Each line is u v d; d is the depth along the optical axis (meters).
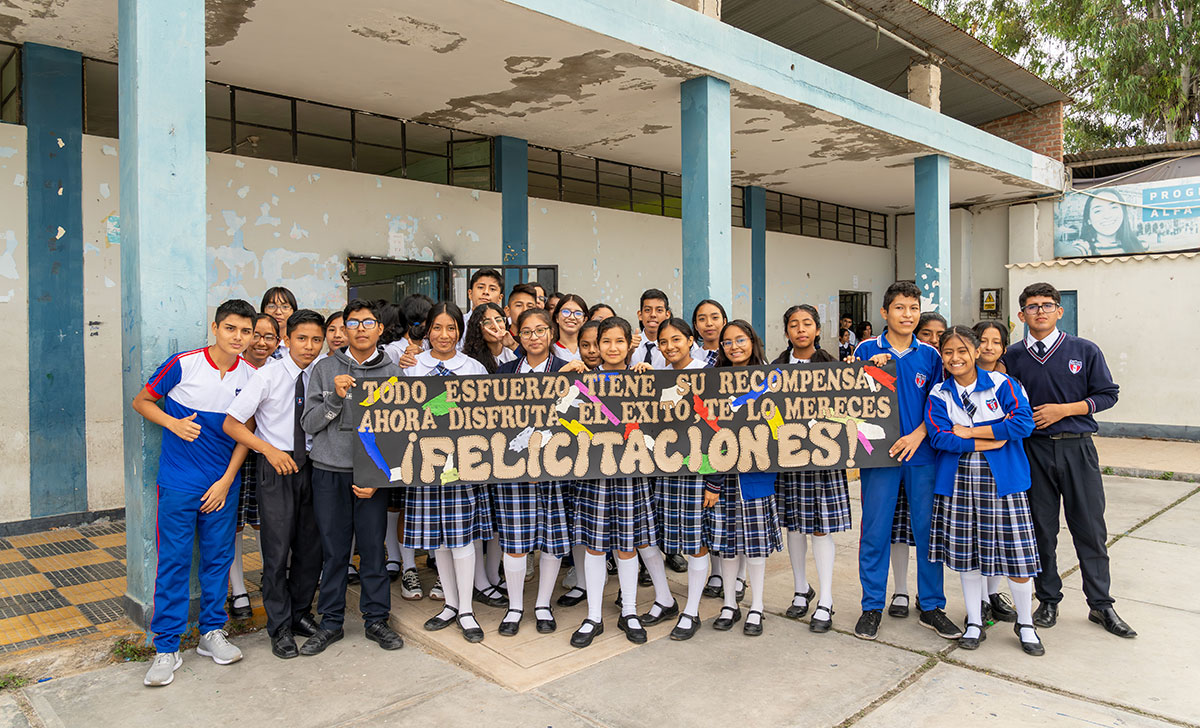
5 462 5.09
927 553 3.55
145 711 2.85
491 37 4.95
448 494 3.50
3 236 5.04
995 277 11.70
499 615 3.84
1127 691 2.93
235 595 3.81
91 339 5.40
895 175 9.57
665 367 4.25
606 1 4.89
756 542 3.53
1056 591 3.65
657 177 9.43
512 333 4.37
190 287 3.43
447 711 2.84
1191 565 4.55
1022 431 3.26
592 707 2.86
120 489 5.56
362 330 3.45
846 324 11.43
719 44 5.63
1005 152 9.34
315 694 2.99
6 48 5.20
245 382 3.30
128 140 3.37
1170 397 9.14
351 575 4.40
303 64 5.50
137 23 3.26
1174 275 9.09
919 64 8.51
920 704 2.85
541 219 8.03
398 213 6.88
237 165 5.95
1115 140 17.11
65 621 3.67
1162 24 14.28
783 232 11.12
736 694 2.95
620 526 3.50
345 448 3.43
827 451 3.52
